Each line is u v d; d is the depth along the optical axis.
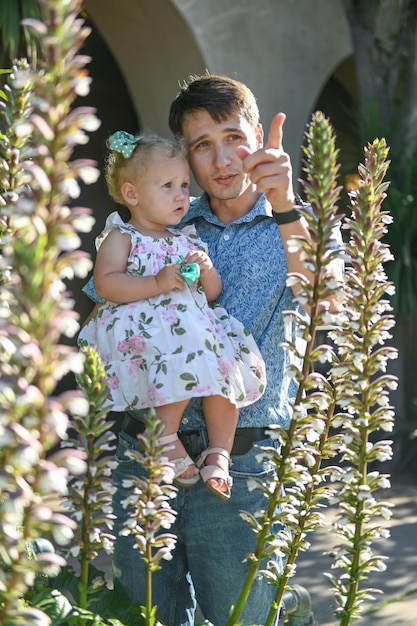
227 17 10.47
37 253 1.47
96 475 2.14
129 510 3.30
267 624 2.51
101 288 3.25
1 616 1.56
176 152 3.33
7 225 2.35
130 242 3.33
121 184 3.41
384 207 10.78
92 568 2.59
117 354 3.20
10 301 1.56
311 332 2.23
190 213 3.56
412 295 10.83
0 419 1.44
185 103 3.35
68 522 1.52
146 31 10.30
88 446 2.12
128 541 3.28
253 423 3.26
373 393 2.24
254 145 3.36
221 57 10.45
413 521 9.12
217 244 3.44
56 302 1.48
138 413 3.29
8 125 2.45
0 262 1.50
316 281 2.18
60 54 1.52
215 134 3.30
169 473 2.19
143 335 3.16
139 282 3.19
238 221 3.38
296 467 2.29
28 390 1.42
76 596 2.55
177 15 10.05
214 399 3.15
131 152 3.34
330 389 2.40
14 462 1.42
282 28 11.14
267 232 3.37
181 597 3.43
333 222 2.13
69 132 1.53
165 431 3.10
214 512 3.24
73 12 1.54
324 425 2.35
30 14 7.98
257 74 10.91
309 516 2.45
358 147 11.76
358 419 2.23
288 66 11.25
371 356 2.23
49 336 1.46
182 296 3.20
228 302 3.33
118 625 2.32
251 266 3.33
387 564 7.80
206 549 3.26
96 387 2.11
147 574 2.28
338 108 16.02
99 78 14.69
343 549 2.25
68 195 1.54
